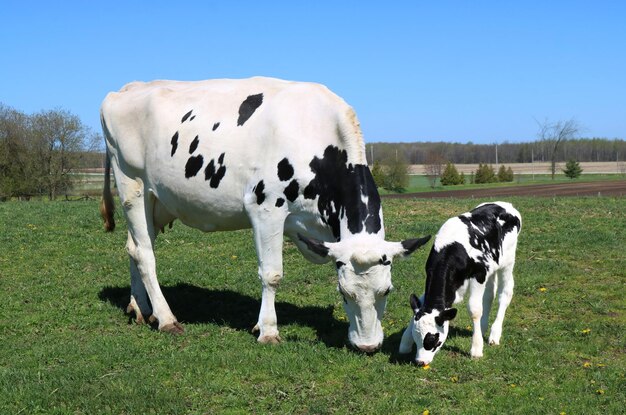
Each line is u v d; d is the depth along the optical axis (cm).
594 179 7025
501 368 726
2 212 1984
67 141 4800
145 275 936
